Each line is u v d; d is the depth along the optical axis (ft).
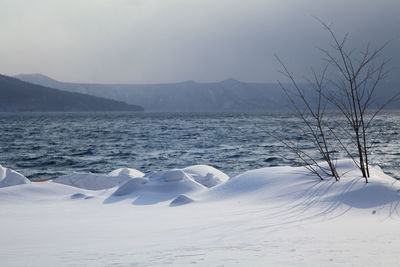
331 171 33.06
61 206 34.71
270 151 119.14
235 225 22.48
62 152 128.47
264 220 23.88
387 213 24.73
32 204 36.09
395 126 243.81
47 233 22.22
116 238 19.98
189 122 410.93
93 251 16.30
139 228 23.12
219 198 34.12
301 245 15.47
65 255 15.48
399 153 99.76
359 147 31.73
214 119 506.07
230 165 94.38
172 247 16.39
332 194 28.94
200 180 43.65
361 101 32.42
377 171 34.06
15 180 43.91
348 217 24.17
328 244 15.56
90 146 148.05
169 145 147.13
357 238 16.99
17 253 16.48
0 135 217.36
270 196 31.37
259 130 236.02
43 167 97.09
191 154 117.19
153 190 38.63
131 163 101.71
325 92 33.55
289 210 26.81
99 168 94.73
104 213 30.42
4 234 22.16
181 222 24.77
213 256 13.70
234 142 155.33
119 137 195.52
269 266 11.76
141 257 14.24
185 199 34.01
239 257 13.34
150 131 246.68
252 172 37.22
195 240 18.22
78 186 45.75
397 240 16.37
